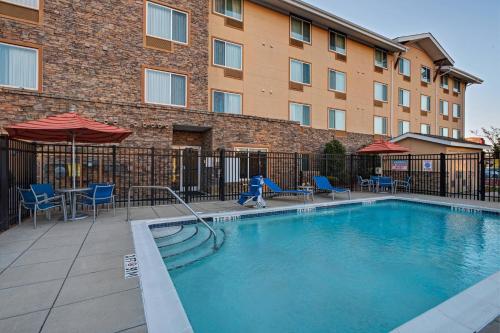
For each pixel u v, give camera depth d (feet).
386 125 67.77
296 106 53.93
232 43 46.83
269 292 12.39
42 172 26.53
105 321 7.51
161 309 7.97
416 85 74.79
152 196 29.78
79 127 18.70
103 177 31.58
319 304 11.28
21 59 29.81
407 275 14.23
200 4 40.93
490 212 28.76
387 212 31.14
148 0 36.96
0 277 10.38
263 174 42.86
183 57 39.37
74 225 19.27
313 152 55.52
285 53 52.60
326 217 28.19
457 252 17.83
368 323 10.00
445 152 43.39
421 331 7.53
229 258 16.53
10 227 18.58
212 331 9.45
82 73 32.63
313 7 52.75
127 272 10.92
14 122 26.86
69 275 10.60
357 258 16.69
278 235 21.57
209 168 39.19
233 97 46.91
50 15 31.04
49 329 7.13
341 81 60.39
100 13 33.73
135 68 35.86
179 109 35.99
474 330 7.59
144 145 33.68
